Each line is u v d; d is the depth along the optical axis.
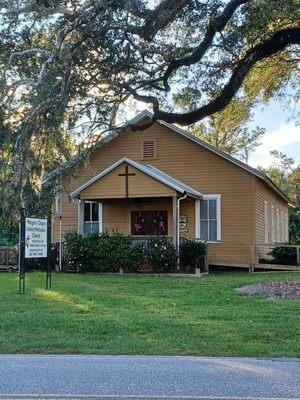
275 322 9.85
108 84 12.34
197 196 24.03
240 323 9.76
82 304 12.27
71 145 14.44
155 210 25.08
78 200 23.73
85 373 6.64
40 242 15.30
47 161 13.29
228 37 13.73
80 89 11.50
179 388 5.96
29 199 12.41
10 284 16.86
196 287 15.88
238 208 24.52
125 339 8.58
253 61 14.00
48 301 12.77
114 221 25.62
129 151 25.94
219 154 24.72
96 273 21.67
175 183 22.77
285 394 5.71
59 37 10.51
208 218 24.84
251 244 24.20
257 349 7.88
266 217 27.88
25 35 11.09
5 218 11.42
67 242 22.53
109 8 10.23
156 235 23.44
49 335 8.88
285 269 23.92
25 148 10.87
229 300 12.85
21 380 6.32
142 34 11.24
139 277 19.70
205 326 9.49
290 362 7.23
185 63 12.87
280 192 30.28
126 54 11.80
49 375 6.55
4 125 10.66
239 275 20.95
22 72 10.91
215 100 13.90
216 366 7.00
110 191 22.42
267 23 13.74
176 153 25.39
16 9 10.42
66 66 10.73
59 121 11.51
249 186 24.47
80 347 8.09
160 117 13.69
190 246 21.83
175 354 7.71
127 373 6.64
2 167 10.79
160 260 21.33
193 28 13.13
